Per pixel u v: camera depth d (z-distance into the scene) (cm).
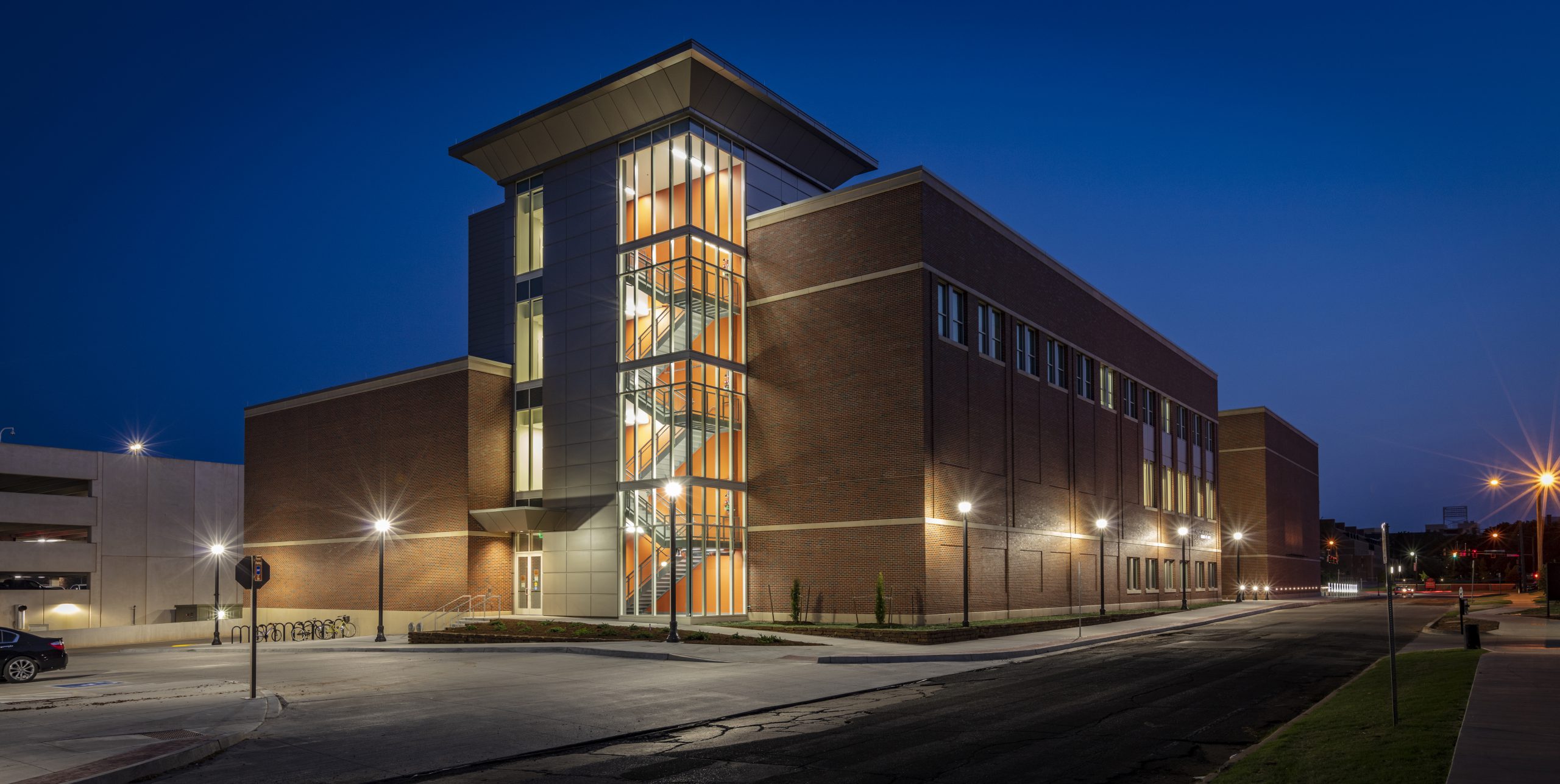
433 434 4484
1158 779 1209
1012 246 4384
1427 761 1085
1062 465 4678
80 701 1903
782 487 3934
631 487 4003
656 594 3869
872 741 1473
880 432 3684
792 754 1377
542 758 1366
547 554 4269
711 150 4131
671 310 3991
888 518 3622
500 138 4578
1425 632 3494
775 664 2512
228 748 1415
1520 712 1420
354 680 2259
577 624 3631
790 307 4009
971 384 3947
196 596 7388
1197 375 6712
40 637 2434
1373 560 16175
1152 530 5703
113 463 6975
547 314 4456
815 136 4472
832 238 3919
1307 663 2508
